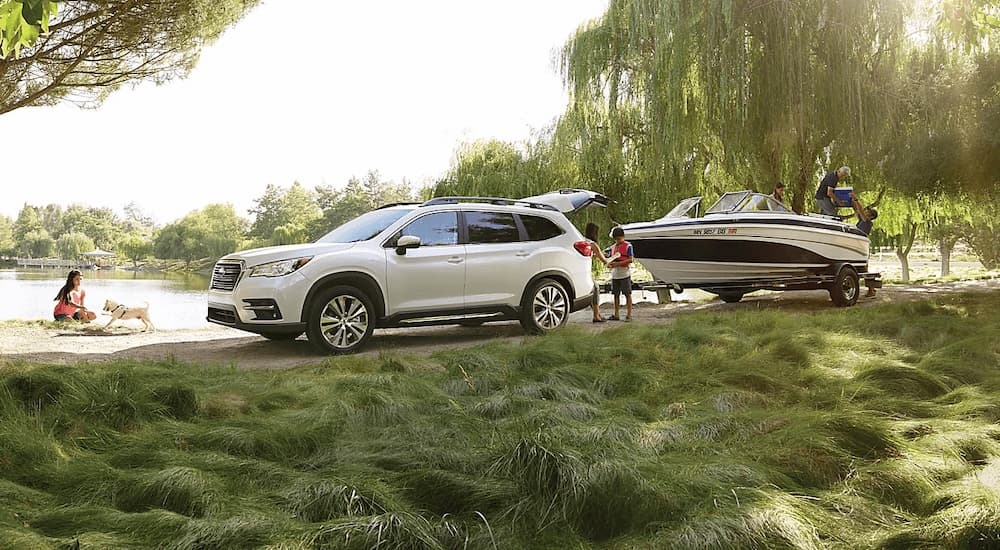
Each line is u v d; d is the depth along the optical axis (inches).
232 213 5423.2
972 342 281.7
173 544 108.3
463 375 243.9
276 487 139.8
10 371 212.5
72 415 177.0
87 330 452.4
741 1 643.5
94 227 7519.7
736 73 639.8
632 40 704.4
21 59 492.1
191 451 162.1
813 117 648.4
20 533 107.0
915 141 589.3
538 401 203.5
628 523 123.9
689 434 171.8
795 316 405.4
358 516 119.0
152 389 196.2
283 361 314.3
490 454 149.7
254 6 568.4
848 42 637.3
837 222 532.7
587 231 484.7
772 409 200.2
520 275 380.5
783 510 116.1
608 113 811.4
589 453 143.1
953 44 660.1
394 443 164.4
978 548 107.1
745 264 497.7
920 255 3398.1
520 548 115.3
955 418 185.5
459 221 371.9
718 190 814.5
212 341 387.2
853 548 110.7
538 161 912.3
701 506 123.0
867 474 139.6
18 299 1240.8
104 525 117.0
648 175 791.1
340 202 4606.3
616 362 268.8
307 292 326.0
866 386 216.4
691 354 286.8
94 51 520.7
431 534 116.2
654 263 510.9
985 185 569.6
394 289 346.0
